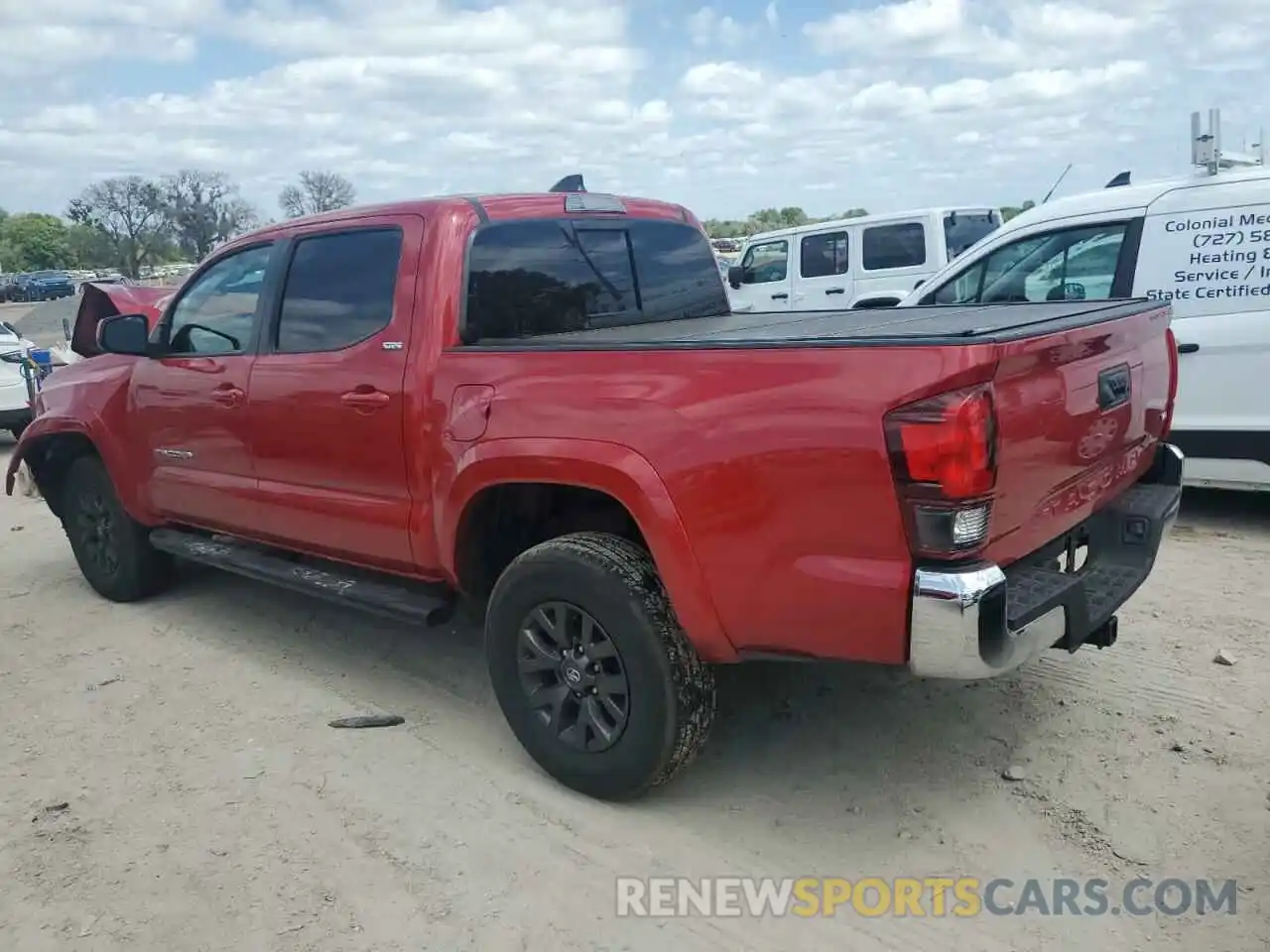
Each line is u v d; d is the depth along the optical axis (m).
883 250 12.82
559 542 3.46
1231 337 6.05
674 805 3.51
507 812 3.50
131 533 5.68
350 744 4.03
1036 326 3.01
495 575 3.96
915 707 4.11
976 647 2.68
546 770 3.65
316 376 4.20
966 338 2.64
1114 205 6.46
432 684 4.59
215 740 4.12
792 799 3.51
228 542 5.14
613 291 4.46
